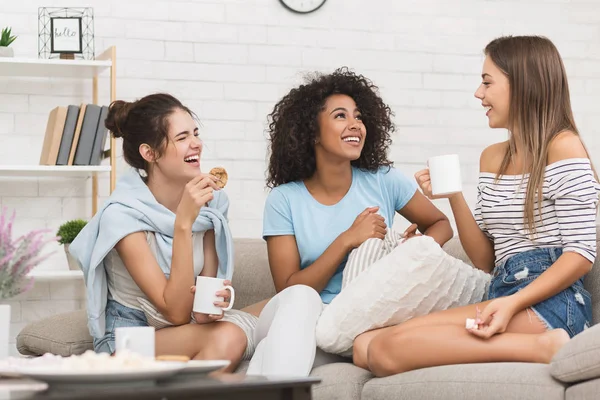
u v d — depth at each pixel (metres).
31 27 4.35
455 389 2.19
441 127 4.76
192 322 2.79
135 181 2.94
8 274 1.90
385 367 2.41
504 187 2.68
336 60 4.66
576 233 2.49
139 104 2.94
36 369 1.61
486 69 2.76
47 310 4.34
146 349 1.86
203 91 4.51
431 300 2.61
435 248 2.58
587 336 2.02
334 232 3.09
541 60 2.66
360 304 2.59
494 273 2.72
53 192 4.37
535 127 2.63
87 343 3.03
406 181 3.27
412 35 4.75
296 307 2.65
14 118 4.33
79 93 4.40
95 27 4.40
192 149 2.90
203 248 2.98
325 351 2.70
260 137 4.55
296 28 4.62
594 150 4.91
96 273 2.81
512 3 4.86
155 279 2.73
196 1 4.51
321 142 3.11
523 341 2.31
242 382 1.66
